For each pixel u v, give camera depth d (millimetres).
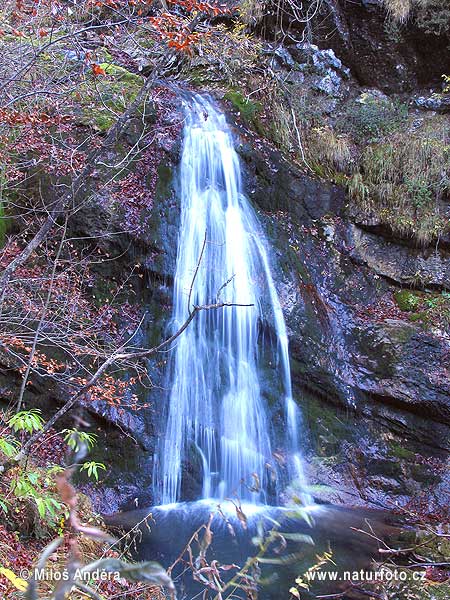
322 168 9328
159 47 6520
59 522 3998
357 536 5562
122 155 6898
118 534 5156
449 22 9828
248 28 10109
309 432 7242
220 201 7746
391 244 9078
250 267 7637
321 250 8531
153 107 7520
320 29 10234
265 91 9422
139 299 6824
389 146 9383
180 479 6465
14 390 5832
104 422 6156
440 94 10172
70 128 6633
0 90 5059
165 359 6734
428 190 9133
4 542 3496
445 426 7227
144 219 6902
